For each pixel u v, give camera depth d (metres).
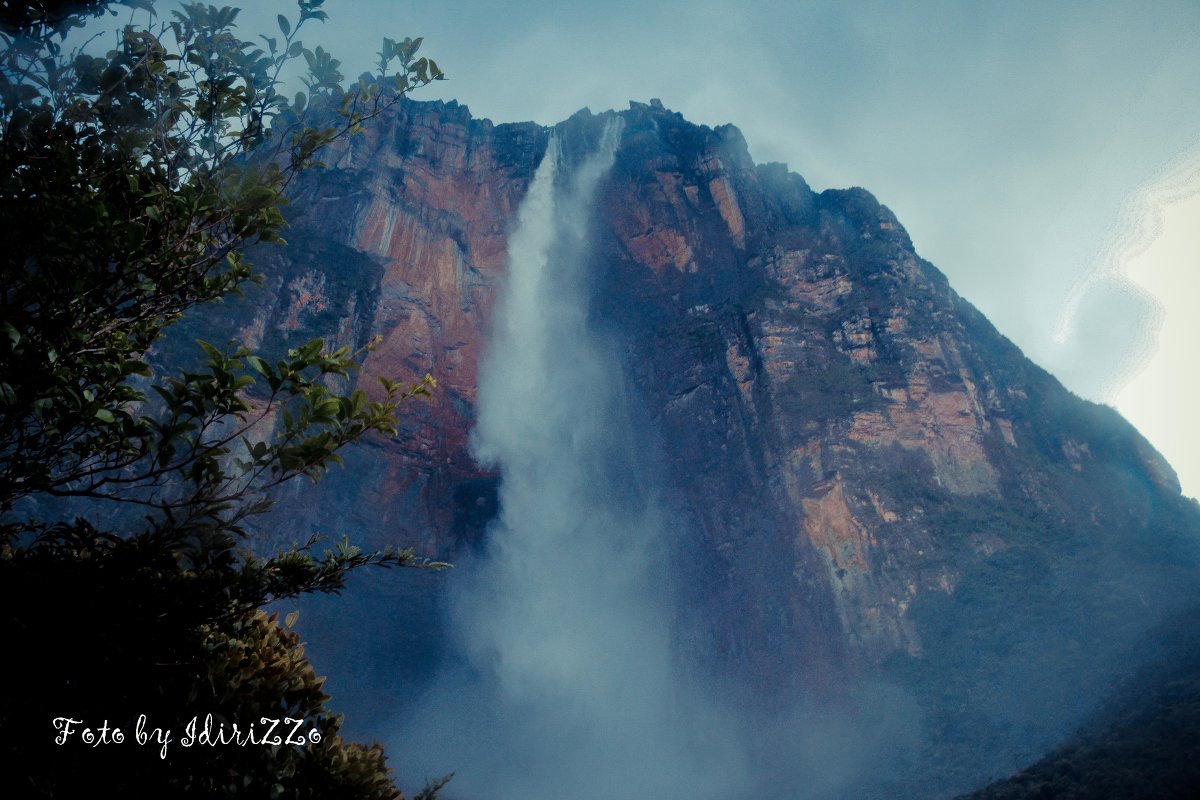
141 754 4.18
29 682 3.90
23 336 4.29
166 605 4.40
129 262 4.64
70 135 4.94
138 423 4.70
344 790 4.87
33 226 4.41
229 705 4.58
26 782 3.83
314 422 4.65
